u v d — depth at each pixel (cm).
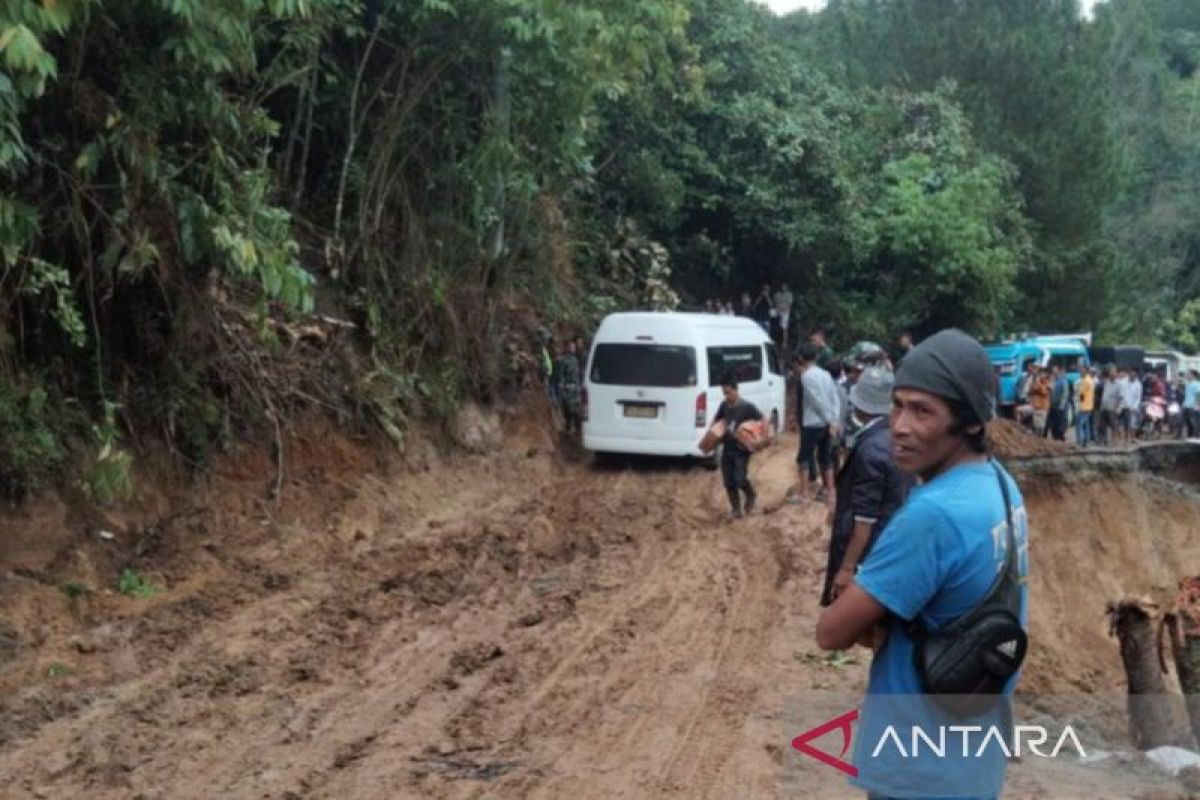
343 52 1553
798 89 3069
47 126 1005
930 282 3122
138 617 927
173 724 722
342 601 1012
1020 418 2895
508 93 1681
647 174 2575
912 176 3170
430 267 1644
